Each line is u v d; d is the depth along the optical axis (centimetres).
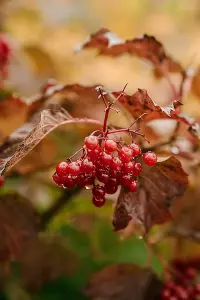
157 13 155
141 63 120
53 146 82
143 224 64
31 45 98
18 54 100
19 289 90
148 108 63
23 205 72
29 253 86
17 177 80
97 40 75
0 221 71
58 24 132
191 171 80
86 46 76
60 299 94
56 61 104
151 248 77
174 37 150
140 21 152
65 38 119
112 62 117
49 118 62
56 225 87
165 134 79
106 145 58
